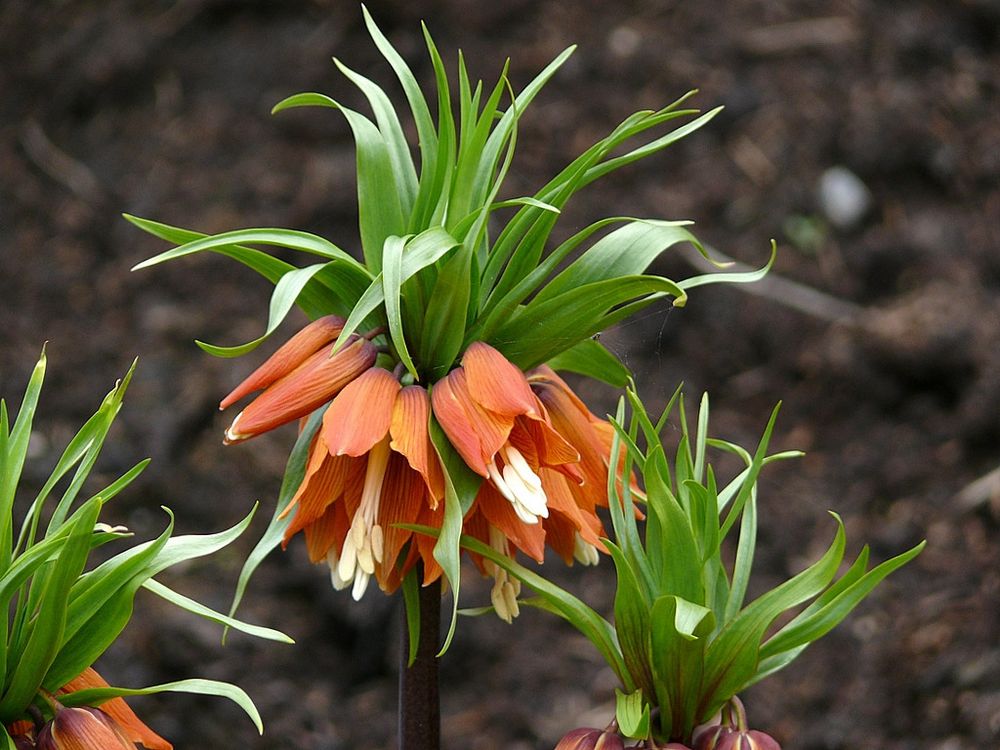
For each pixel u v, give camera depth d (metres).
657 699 1.78
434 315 1.71
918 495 4.70
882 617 4.29
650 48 6.08
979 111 6.02
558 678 4.32
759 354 5.18
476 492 1.67
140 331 5.25
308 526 1.80
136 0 6.45
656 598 1.72
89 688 1.58
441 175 1.82
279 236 1.71
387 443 1.70
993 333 4.98
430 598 1.89
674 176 5.70
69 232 5.64
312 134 5.86
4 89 6.19
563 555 1.95
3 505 1.56
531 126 5.78
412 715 1.92
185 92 6.12
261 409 1.66
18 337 5.21
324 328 1.73
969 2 6.46
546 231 1.81
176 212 5.64
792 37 6.22
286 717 4.15
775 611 1.72
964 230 5.54
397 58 1.89
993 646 4.01
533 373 1.89
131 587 1.60
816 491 4.77
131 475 1.54
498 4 6.18
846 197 5.61
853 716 4.02
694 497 1.79
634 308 1.78
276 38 6.20
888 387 5.01
